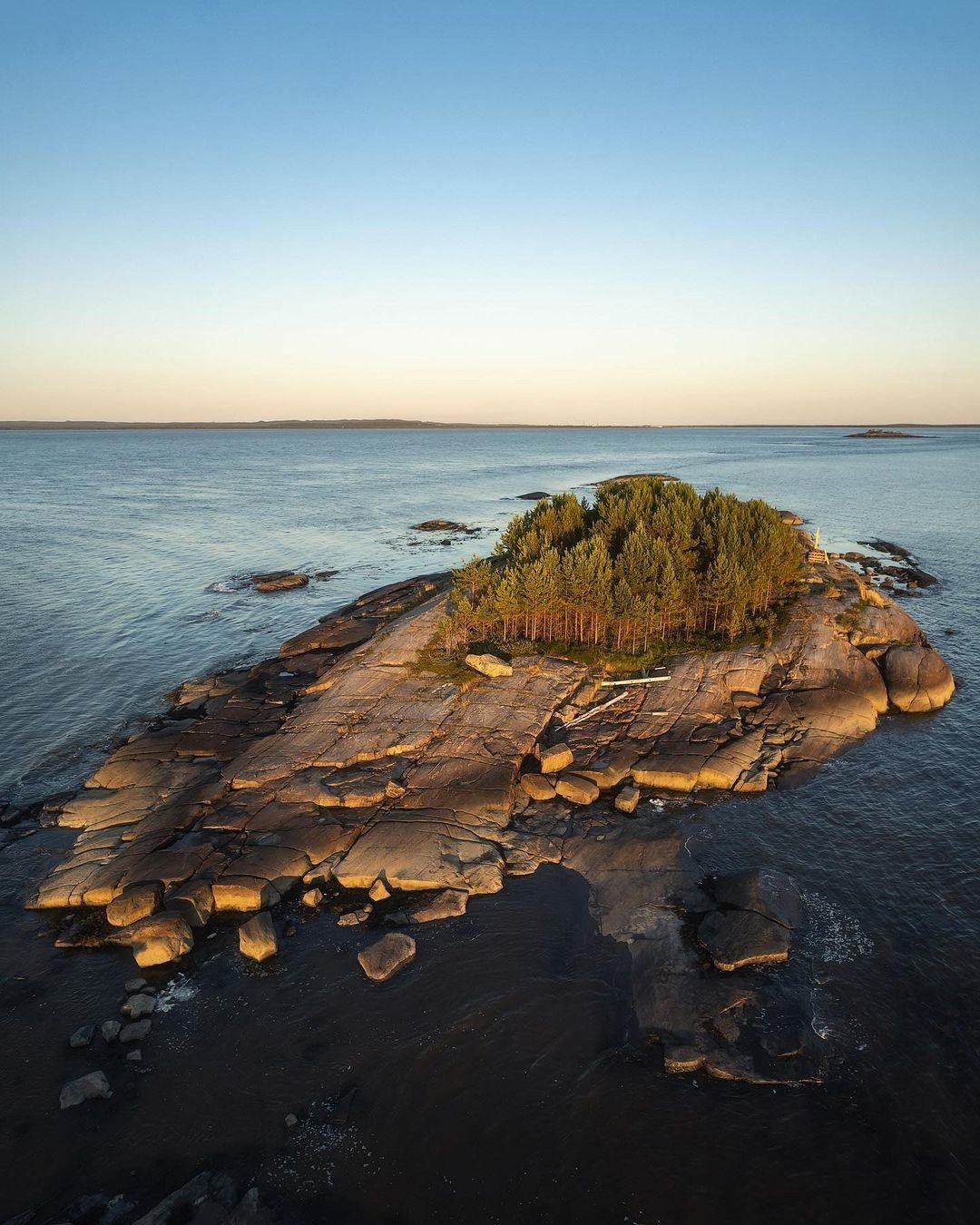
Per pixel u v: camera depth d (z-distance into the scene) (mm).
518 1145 17016
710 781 31062
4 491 143125
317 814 28594
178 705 40812
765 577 44594
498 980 21469
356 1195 16078
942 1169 16406
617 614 41031
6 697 42406
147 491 145125
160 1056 19453
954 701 39688
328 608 61469
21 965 22672
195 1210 15711
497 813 28578
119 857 26734
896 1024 19781
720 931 22422
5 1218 15812
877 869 25906
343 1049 19484
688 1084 18250
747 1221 15516
